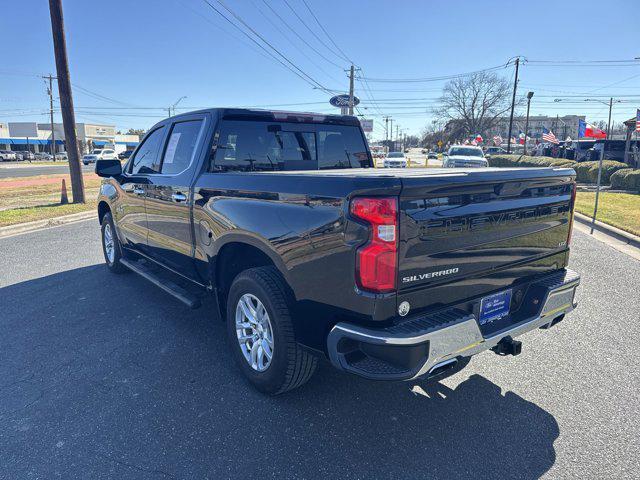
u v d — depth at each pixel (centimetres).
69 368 372
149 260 511
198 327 452
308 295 276
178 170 432
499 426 296
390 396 331
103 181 612
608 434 288
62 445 279
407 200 241
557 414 309
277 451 273
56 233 936
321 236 262
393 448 276
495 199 281
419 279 251
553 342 420
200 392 336
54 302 521
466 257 270
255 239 310
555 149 4300
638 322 464
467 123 9475
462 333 258
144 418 305
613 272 641
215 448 276
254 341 332
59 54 1283
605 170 2191
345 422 301
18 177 2870
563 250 344
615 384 347
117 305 511
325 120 464
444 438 285
